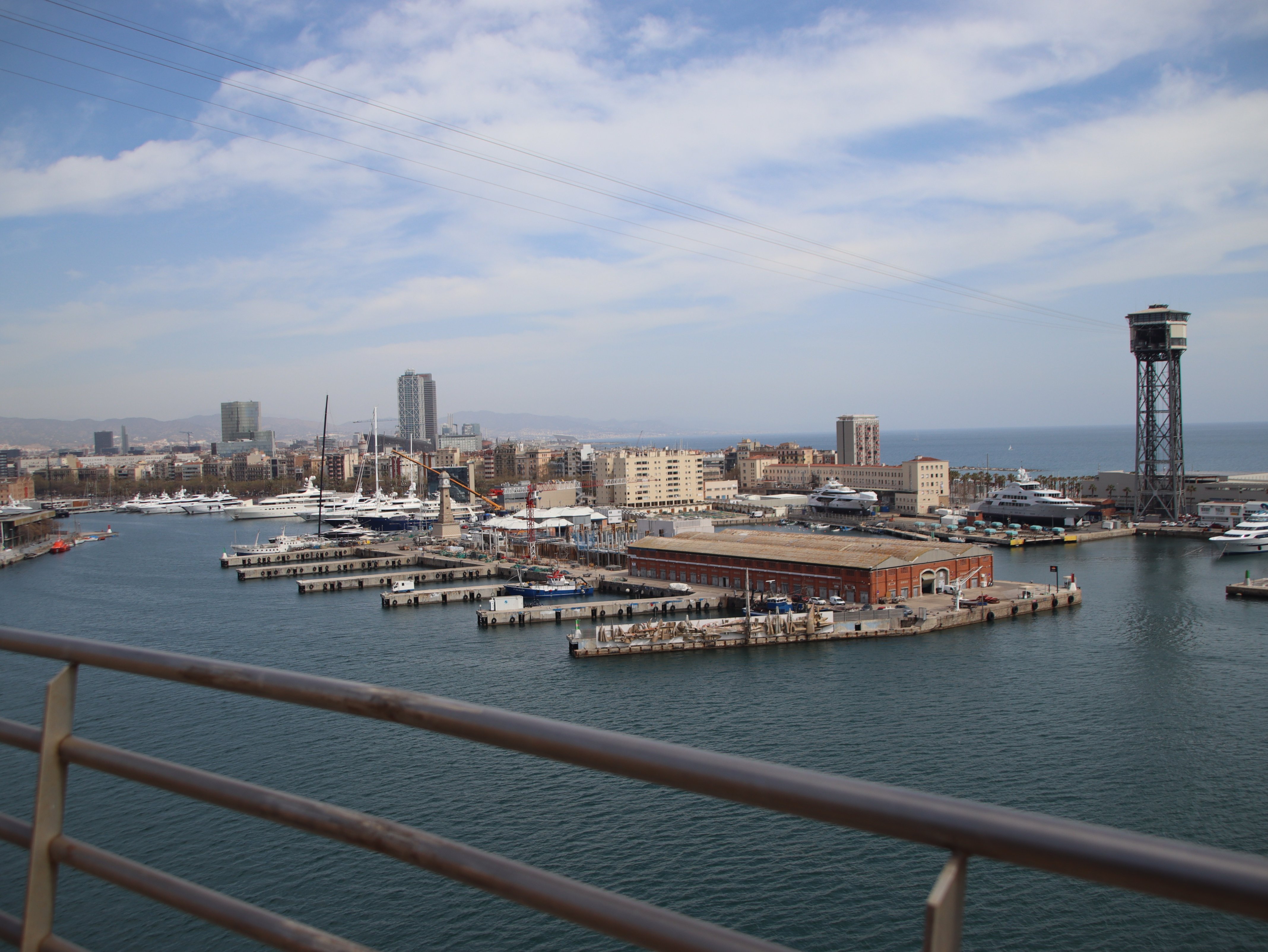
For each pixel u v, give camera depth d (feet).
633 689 250.16
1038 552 533.96
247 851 137.08
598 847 140.67
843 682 249.34
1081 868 9.85
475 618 371.76
